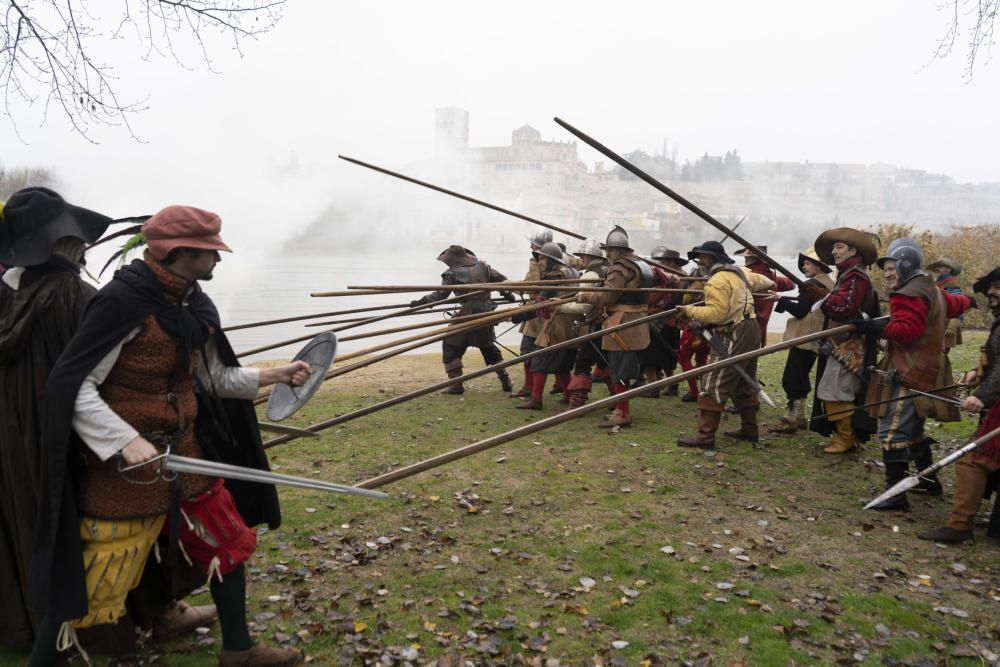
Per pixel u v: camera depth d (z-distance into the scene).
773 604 3.86
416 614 3.71
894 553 4.52
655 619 3.70
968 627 3.64
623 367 7.36
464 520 4.96
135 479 2.72
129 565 2.76
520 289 6.52
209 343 3.04
